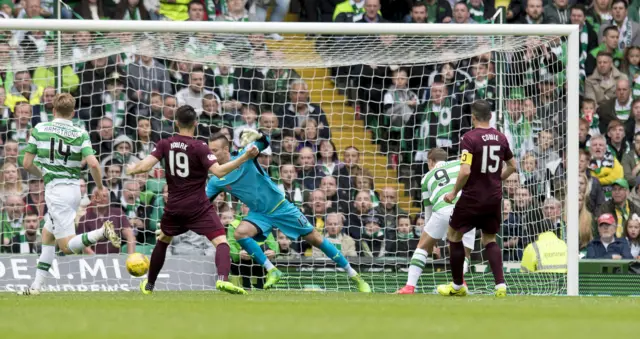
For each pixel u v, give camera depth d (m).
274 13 49.03
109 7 46.75
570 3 49.56
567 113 36.66
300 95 45.09
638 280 38.19
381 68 46.69
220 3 47.75
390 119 43.69
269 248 38.91
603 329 14.18
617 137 47.62
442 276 38.22
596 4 49.38
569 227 36.03
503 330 13.76
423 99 45.69
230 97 44.75
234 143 43.75
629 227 46.41
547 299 26.73
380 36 40.03
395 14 49.50
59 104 28.89
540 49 42.53
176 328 13.74
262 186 34.84
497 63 42.31
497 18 47.06
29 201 41.25
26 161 28.84
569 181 36.28
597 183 46.47
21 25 35.88
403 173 45.50
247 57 40.25
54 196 28.84
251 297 26.56
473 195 28.47
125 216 40.03
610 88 48.31
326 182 42.22
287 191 42.16
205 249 39.03
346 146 45.69
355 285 38.03
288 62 40.50
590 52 48.94
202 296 27.28
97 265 36.00
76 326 14.09
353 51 40.50
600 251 45.50
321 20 49.38
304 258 38.44
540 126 41.34
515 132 41.03
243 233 34.84
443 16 48.94
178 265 36.56
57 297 26.05
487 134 28.33
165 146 28.48
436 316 16.98
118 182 41.50
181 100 43.78
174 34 39.25
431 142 45.47
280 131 44.06
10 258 35.69
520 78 42.34
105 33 39.41
